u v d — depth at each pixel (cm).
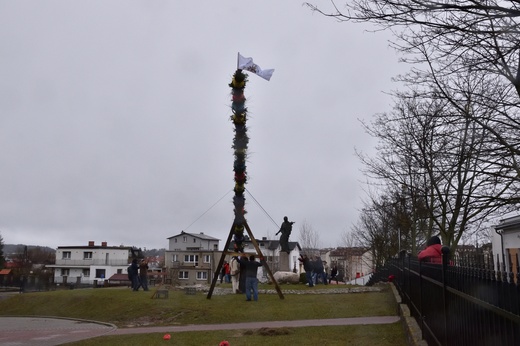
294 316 1612
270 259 6638
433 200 1491
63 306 2270
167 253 7819
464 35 679
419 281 998
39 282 5822
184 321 1672
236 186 2038
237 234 2075
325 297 2027
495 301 421
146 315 1825
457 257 642
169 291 2433
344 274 6756
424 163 1202
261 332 1296
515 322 364
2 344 1364
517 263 381
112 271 8400
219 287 2514
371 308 1672
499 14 617
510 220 1644
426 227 2194
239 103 2055
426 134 1055
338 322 1434
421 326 946
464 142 962
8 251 10712
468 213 1245
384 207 1950
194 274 7188
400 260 1638
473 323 504
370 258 5709
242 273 2220
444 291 667
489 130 855
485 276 455
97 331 1602
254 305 1838
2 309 2438
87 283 7188
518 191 1038
